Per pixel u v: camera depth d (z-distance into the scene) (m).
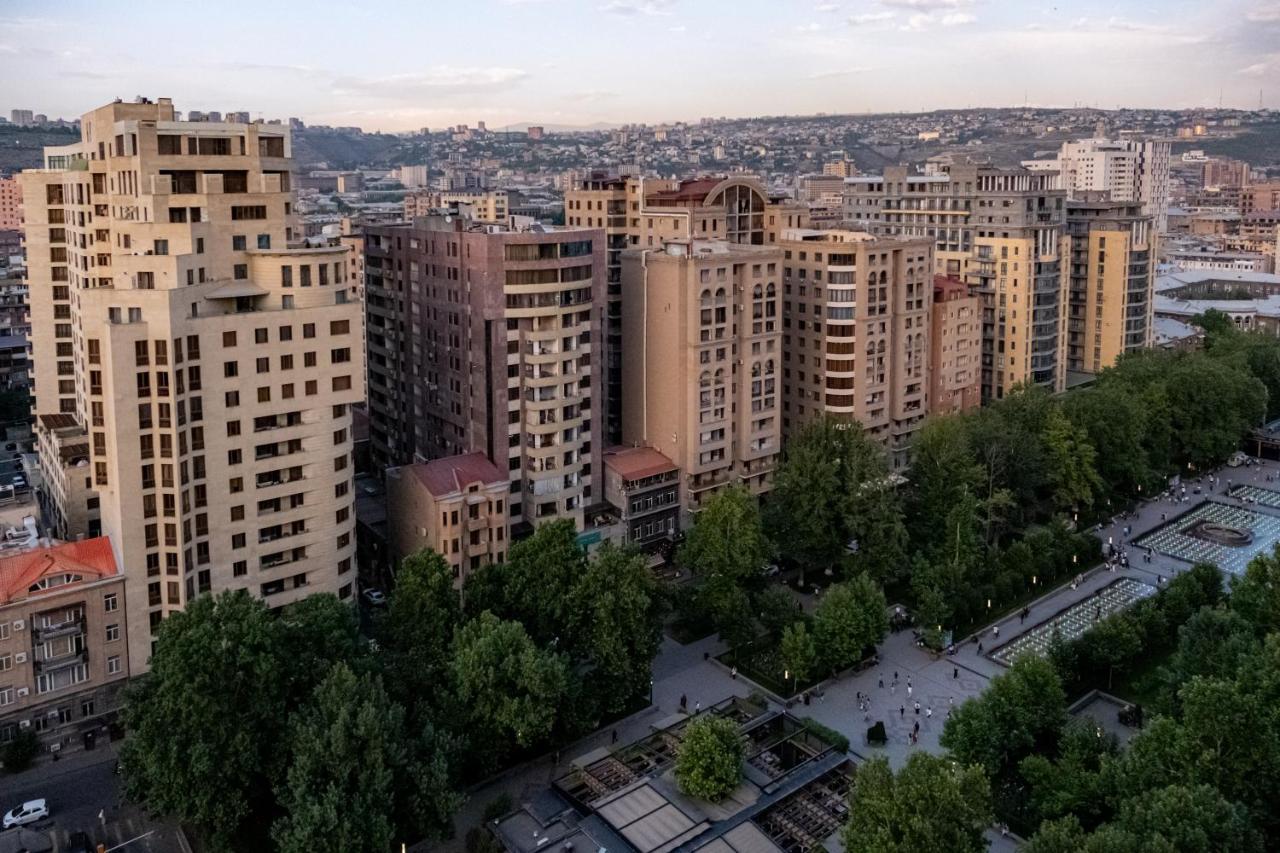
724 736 130.50
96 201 177.62
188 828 127.25
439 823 120.31
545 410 190.00
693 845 119.62
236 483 150.62
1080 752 128.62
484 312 183.38
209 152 158.50
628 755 140.50
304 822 109.56
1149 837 105.38
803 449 198.12
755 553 177.00
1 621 134.38
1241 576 196.12
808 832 124.12
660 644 168.00
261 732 121.88
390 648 145.25
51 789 134.38
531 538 157.12
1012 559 196.12
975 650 175.62
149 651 145.75
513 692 133.75
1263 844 111.06
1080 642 162.12
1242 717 118.00
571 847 119.44
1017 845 124.12
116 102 166.25
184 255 144.12
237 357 147.88
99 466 146.38
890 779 111.94
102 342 140.25
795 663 157.50
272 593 156.62
